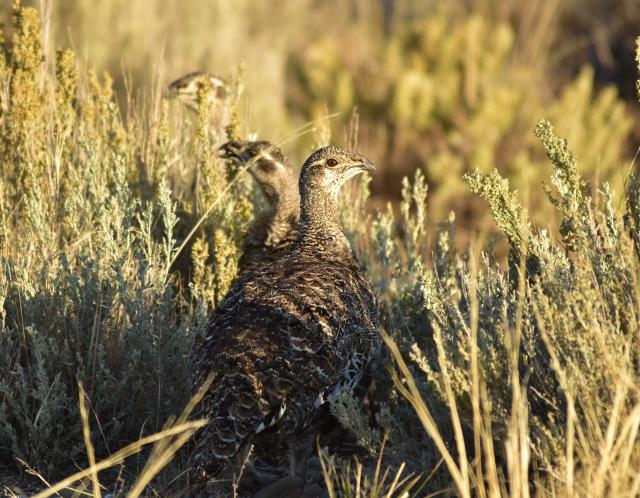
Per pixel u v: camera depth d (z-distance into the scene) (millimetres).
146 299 13039
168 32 30344
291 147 28031
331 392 10969
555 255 11359
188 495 10617
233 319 10906
